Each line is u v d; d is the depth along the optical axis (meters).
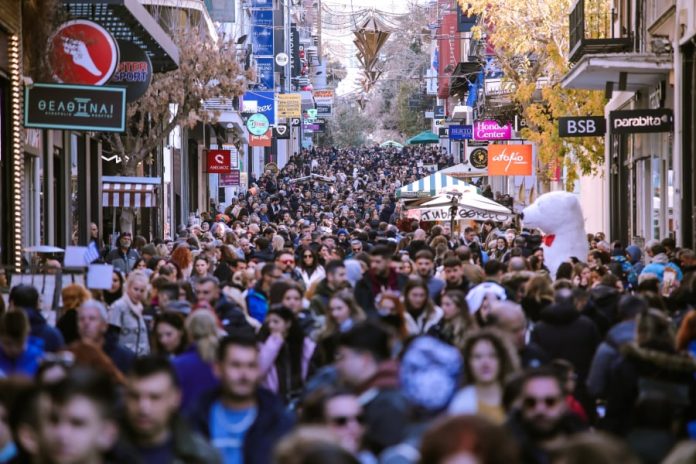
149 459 14.79
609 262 41.22
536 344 24.48
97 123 43.88
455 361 16.95
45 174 57.03
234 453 16.20
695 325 22.61
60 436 12.61
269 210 118.69
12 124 45.28
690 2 49.00
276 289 27.28
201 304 27.22
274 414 16.30
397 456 13.73
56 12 45.38
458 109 158.88
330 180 184.38
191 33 77.56
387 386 16.06
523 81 81.00
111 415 12.92
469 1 80.75
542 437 14.97
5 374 21.84
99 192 71.44
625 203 71.75
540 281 28.12
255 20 172.75
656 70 53.81
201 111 78.56
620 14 69.81
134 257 53.25
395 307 24.55
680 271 38.12
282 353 23.47
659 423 16.41
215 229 71.31
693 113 50.84
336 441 11.43
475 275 33.88
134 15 47.47
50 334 24.91
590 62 53.88
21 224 47.34
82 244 68.12
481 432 10.38
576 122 63.41
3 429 14.62
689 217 51.22
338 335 23.34
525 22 78.94
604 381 22.25
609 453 10.38
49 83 44.31
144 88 50.97
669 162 56.19
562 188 95.62
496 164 87.69
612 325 28.70
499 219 78.81
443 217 69.56
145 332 28.44
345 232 63.97
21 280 34.91
